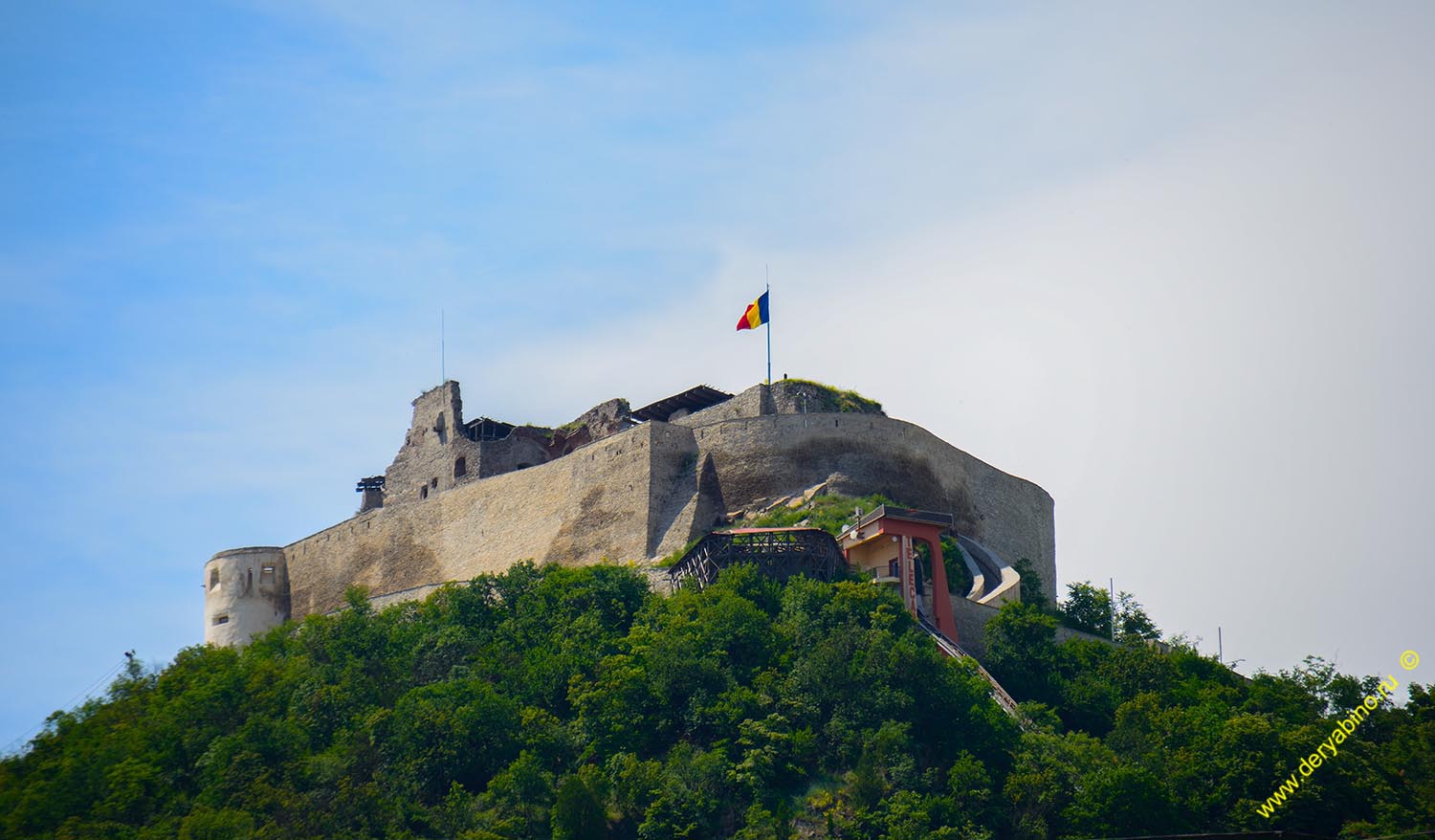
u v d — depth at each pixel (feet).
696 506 449.06
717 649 361.10
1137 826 313.73
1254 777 330.13
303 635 409.28
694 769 325.62
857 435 458.09
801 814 319.68
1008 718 346.95
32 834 332.39
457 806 322.34
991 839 310.86
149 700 385.09
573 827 312.50
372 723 345.92
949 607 394.73
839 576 398.83
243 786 331.16
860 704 342.64
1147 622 447.01
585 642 379.14
